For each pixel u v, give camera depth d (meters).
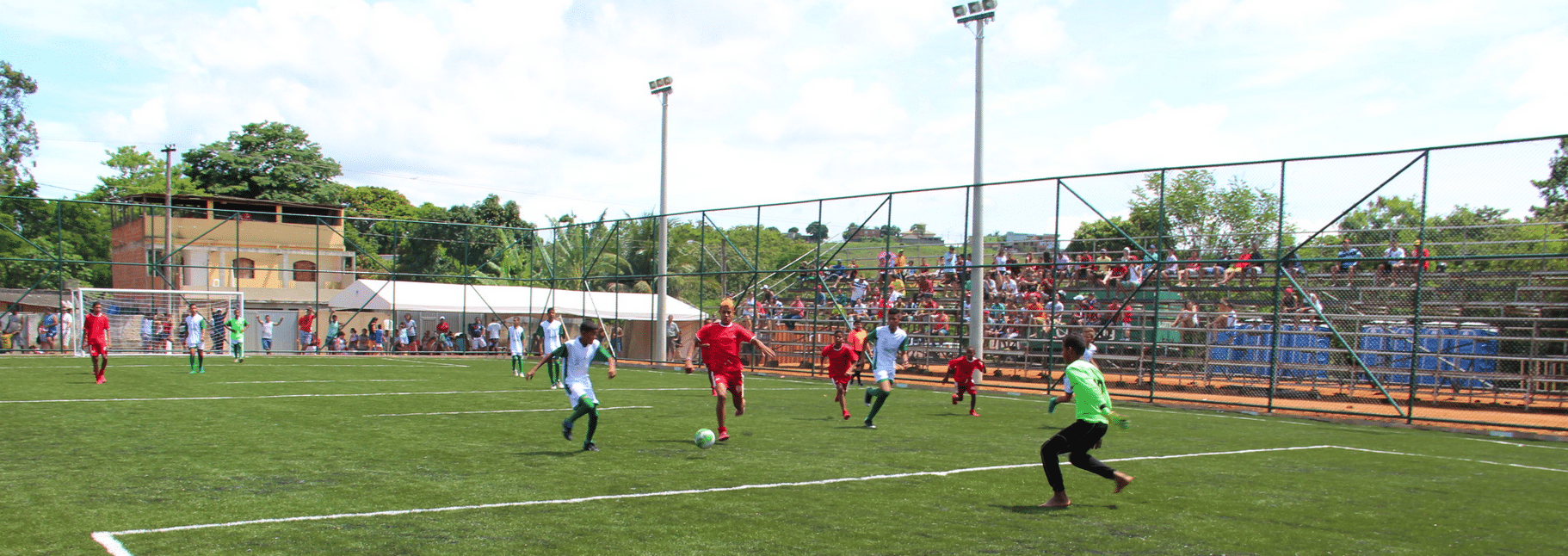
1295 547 6.08
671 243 42.03
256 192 56.53
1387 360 19.17
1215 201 22.41
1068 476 8.81
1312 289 19.50
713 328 11.21
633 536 6.16
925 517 6.85
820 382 22.70
